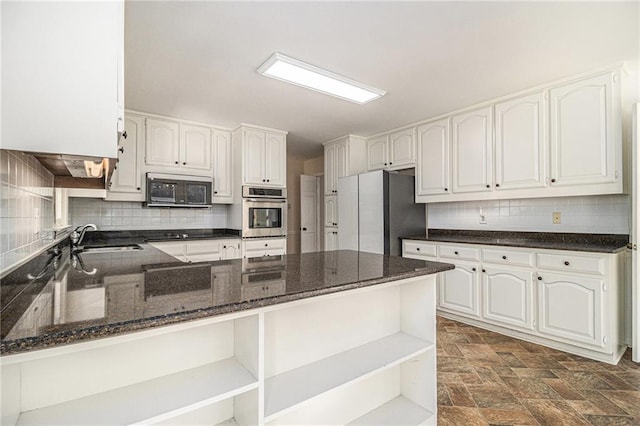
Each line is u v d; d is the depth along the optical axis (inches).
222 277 50.4
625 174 101.7
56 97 37.4
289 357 53.4
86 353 37.7
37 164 58.0
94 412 34.4
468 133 130.0
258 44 83.7
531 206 125.1
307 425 56.2
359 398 63.5
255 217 160.2
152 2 66.9
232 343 48.0
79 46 38.5
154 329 32.7
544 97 108.7
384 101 124.1
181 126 150.3
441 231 154.6
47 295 39.2
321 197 241.4
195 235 162.1
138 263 65.9
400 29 77.2
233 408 47.5
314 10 70.1
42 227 63.8
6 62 35.5
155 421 33.4
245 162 157.8
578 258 95.4
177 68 97.0
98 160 51.8
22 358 26.5
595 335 92.3
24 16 36.2
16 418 32.9
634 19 72.9
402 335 68.4
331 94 114.7
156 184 140.5
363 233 154.4
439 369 89.8
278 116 143.5
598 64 94.5
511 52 87.7
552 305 100.7
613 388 79.3
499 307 113.4
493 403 73.6
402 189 149.3
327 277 50.5
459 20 73.6
